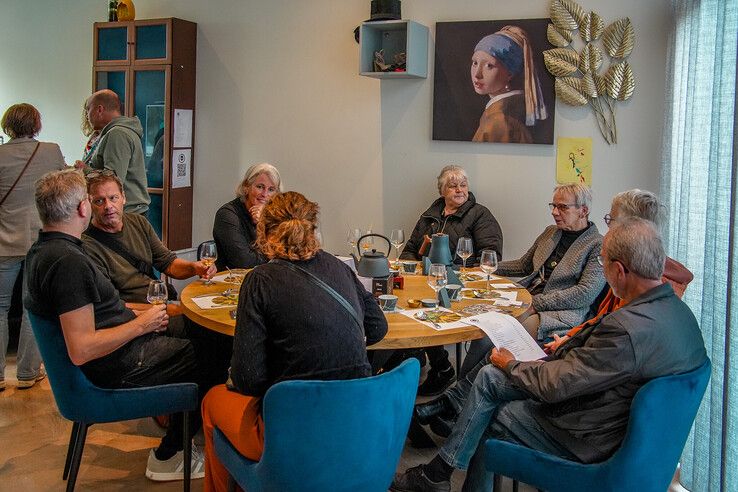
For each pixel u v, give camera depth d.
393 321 2.62
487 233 4.12
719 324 2.28
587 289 3.16
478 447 2.49
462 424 2.50
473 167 4.46
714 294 2.30
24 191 3.76
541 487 2.09
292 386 1.89
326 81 4.82
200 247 3.13
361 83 4.72
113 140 4.08
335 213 4.91
